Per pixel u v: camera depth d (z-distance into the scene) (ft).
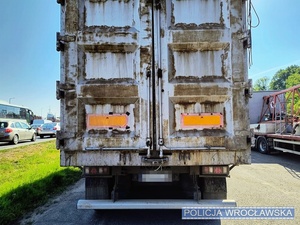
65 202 13.00
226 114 8.71
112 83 8.77
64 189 15.55
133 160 8.63
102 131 8.73
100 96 8.74
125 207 9.00
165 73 8.73
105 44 8.81
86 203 9.10
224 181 9.58
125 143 8.64
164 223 10.05
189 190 10.03
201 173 9.04
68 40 8.82
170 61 8.81
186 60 8.82
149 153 8.55
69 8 8.90
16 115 61.05
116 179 9.34
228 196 13.58
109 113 8.78
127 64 8.86
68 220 10.59
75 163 8.65
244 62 8.78
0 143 45.98
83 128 8.71
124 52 8.88
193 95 8.68
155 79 8.73
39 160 24.02
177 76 8.80
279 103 30.68
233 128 8.63
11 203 11.51
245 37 8.76
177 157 8.63
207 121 8.70
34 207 12.22
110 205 8.99
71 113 8.73
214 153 8.66
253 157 28.63
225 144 8.57
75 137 8.66
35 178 15.44
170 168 9.29
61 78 8.76
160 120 8.64
